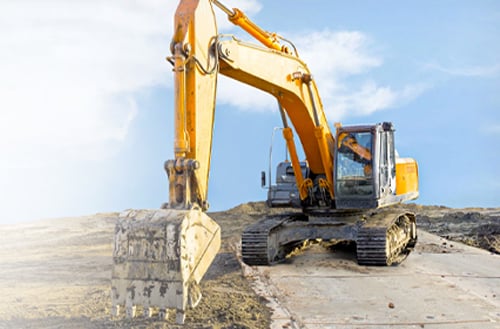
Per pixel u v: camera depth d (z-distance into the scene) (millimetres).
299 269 11109
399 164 13578
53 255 14664
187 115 6727
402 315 7418
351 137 11914
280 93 10727
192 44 6844
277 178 13312
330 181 12172
